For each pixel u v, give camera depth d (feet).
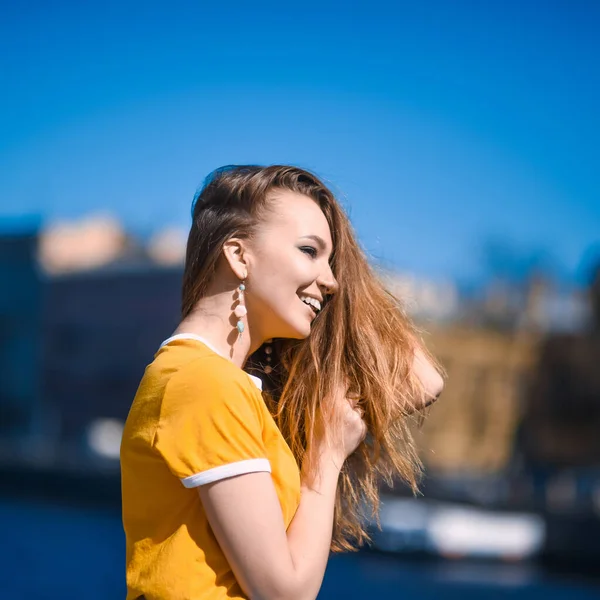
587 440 149.07
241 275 6.13
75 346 210.59
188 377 5.65
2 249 217.77
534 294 165.78
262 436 5.85
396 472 6.85
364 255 6.68
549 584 90.79
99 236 221.46
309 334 6.49
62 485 163.32
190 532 5.65
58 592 70.49
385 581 85.35
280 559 5.48
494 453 164.35
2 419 216.13
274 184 6.26
